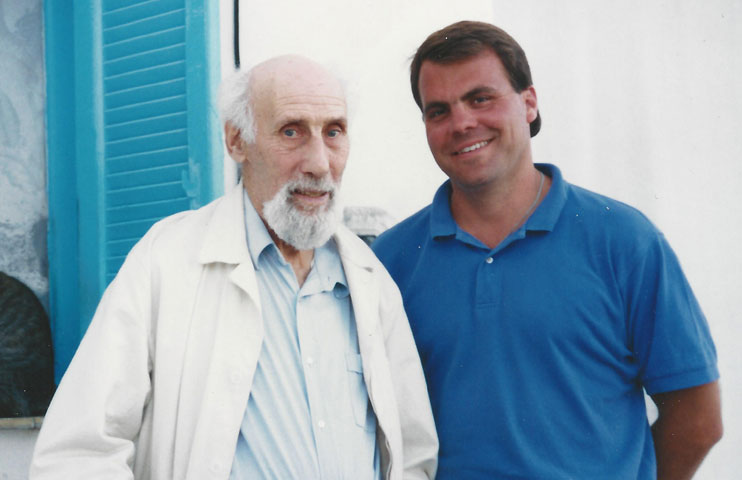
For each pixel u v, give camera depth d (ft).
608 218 6.03
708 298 9.28
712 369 5.92
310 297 5.69
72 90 8.16
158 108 7.89
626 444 5.86
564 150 9.51
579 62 9.50
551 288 5.90
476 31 6.09
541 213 6.07
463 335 6.05
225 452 4.98
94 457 4.82
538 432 5.71
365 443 5.52
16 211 8.05
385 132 8.65
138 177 7.93
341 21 8.68
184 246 5.50
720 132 9.37
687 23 9.44
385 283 6.22
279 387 5.32
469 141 6.05
